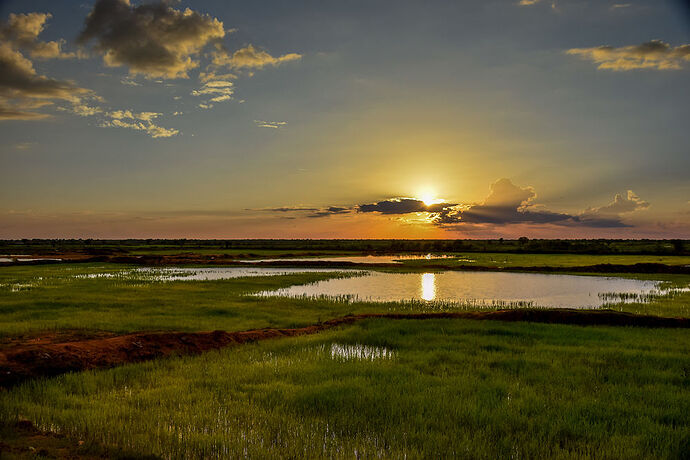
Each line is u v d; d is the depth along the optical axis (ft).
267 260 270.26
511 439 24.89
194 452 22.44
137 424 26.35
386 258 300.81
